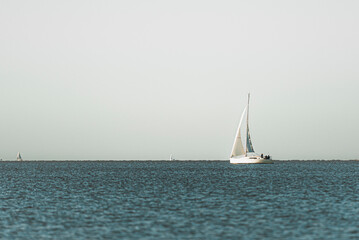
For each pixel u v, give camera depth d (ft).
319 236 224.74
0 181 601.62
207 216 279.90
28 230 241.35
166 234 230.89
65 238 223.30
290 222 259.19
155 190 444.55
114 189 459.32
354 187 474.49
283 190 439.22
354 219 266.77
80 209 310.86
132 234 231.30
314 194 399.65
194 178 646.74
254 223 256.93
